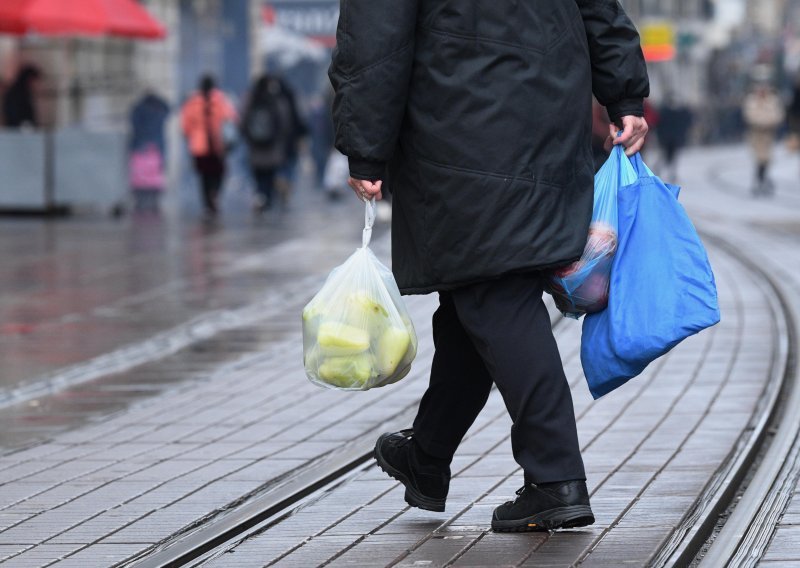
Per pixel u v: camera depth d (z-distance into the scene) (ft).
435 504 39.14
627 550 35.35
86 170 159.43
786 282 96.02
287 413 55.88
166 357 70.90
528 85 35.76
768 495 41.70
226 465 46.85
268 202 169.27
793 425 51.16
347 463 46.06
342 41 35.73
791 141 223.92
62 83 190.19
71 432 53.42
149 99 179.63
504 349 36.24
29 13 152.66
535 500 36.76
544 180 35.78
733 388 58.34
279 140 168.04
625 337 36.37
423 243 36.65
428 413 38.68
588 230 36.65
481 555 35.47
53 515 40.78
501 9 35.73
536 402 36.32
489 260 35.68
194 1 265.54
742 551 36.09
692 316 36.19
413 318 81.56
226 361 69.31
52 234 138.00
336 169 196.95
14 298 92.94
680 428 50.65
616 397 57.11
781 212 171.53
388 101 35.53
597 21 37.55
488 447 48.24
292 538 37.91
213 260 114.83
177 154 242.99
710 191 224.74
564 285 36.76
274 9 354.33
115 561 36.01
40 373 66.74
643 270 36.73
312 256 117.39
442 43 35.76
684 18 616.39
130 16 164.14
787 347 68.90
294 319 83.56
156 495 42.86
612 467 44.80
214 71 279.28
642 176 37.60
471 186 35.68
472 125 35.68
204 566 35.50
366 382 36.91
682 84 584.40
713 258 113.91
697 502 40.27
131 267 109.91
